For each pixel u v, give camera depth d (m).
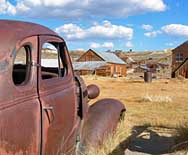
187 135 7.14
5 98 3.03
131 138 7.38
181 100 17.22
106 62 80.25
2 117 2.94
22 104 3.23
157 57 124.69
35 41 3.67
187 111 12.79
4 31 3.34
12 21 3.72
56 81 4.11
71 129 4.53
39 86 3.60
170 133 8.17
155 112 12.30
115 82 38.53
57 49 4.39
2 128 2.92
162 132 8.27
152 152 6.59
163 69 85.31
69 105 4.40
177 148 6.64
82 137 5.20
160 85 33.19
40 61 3.70
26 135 3.24
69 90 4.46
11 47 3.23
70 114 4.45
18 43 3.33
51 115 3.76
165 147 6.90
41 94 3.61
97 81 40.28
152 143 7.22
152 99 16.48
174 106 14.41
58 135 4.02
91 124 5.54
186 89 27.58
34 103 3.44
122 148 6.55
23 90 3.29
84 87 5.39
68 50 4.72
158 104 15.12
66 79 4.48
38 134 3.48
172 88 28.75
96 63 79.19
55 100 3.90
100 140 5.45
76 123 4.81
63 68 4.59
